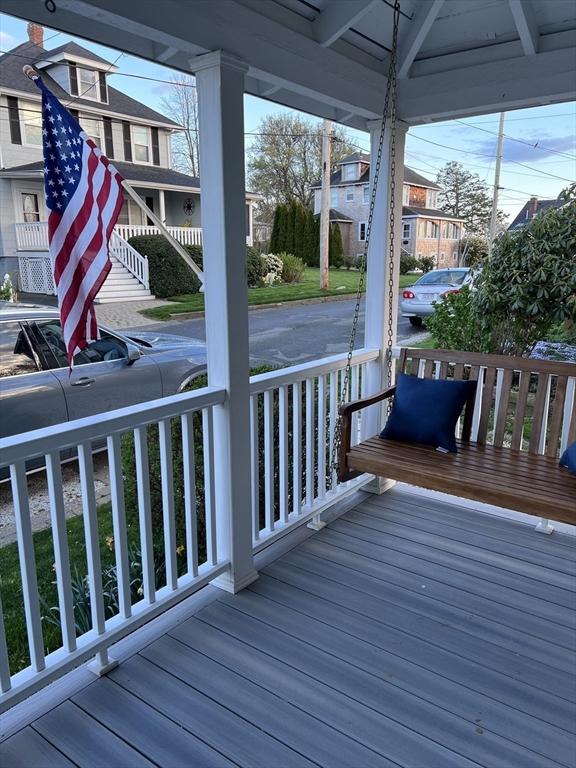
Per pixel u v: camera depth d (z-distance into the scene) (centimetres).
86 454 183
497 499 239
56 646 246
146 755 164
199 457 305
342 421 281
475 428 325
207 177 218
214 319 230
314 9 241
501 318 476
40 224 1280
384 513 327
